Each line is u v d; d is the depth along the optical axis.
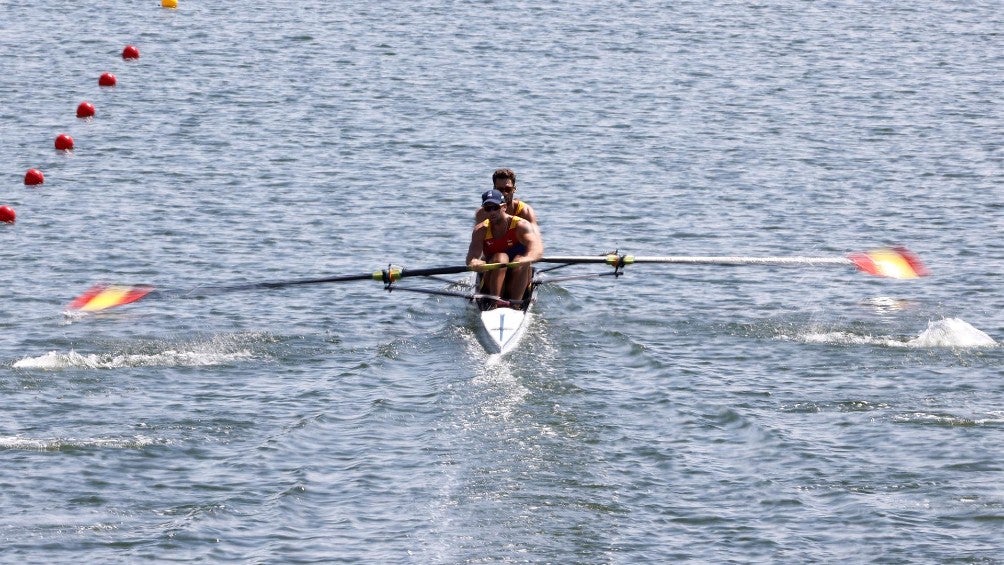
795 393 72.19
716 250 105.56
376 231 110.00
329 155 137.25
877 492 58.84
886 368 76.44
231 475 60.44
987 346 80.50
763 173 131.38
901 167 134.00
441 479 60.06
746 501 58.09
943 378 74.69
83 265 98.31
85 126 150.62
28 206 115.75
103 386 72.44
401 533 54.84
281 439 64.38
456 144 142.88
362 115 157.00
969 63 197.25
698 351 79.88
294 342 81.56
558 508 57.25
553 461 62.38
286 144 142.12
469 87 174.75
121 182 125.12
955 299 91.50
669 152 140.12
